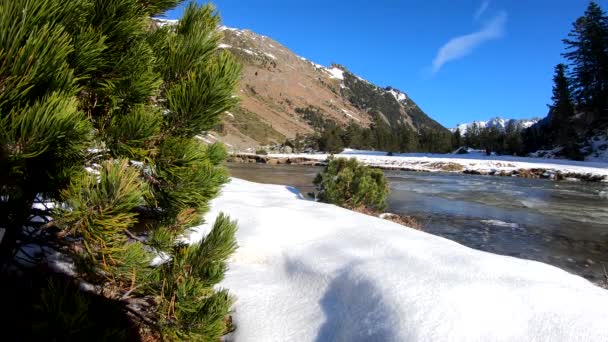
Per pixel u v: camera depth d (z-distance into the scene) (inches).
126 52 63.6
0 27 41.8
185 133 72.3
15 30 43.0
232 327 112.6
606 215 475.2
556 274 125.6
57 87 49.4
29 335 64.9
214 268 85.4
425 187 775.7
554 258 275.7
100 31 57.6
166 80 74.0
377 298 103.2
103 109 68.9
